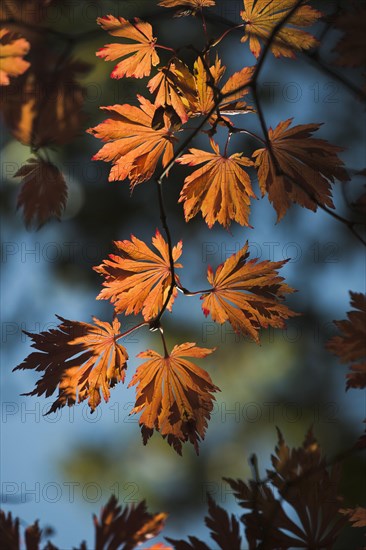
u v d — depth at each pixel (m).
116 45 2.34
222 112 2.36
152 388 2.37
